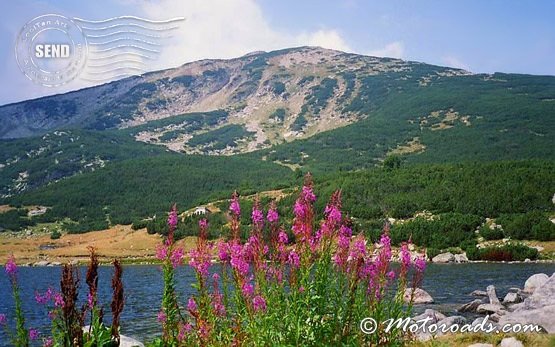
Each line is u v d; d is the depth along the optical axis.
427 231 86.69
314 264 7.72
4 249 126.44
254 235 8.14
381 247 8.34
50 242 134.88
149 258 100.88
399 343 8.27
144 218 155.50
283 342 7.44
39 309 31.45
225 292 8.54
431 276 56.19
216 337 8.35
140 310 36.00
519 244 78.38
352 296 7.71
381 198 107.31
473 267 67.31
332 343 7.52
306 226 7.82
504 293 41.16
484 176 109.62
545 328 20.88
